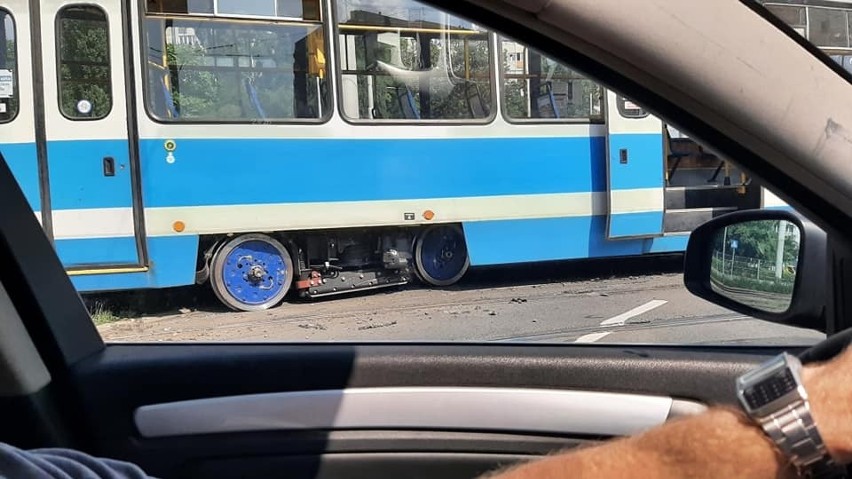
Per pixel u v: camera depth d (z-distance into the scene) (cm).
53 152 693
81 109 698
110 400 221
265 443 220
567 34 143
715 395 210
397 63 764
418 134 776
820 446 102
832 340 139
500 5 144
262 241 740
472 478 218
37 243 228
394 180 774
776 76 141
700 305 331
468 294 534
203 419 221
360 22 754
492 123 790
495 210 800
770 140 143
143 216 710
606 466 112
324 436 220
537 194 808
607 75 150
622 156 793
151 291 685
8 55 686
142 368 223
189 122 720
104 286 693
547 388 218
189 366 224
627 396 214
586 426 214
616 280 521
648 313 341
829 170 144
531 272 654
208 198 727
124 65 705
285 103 744
